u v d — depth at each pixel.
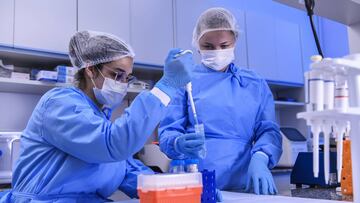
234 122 1.44
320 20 3.72
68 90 1.01
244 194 1.16
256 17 3.27
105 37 1.12
